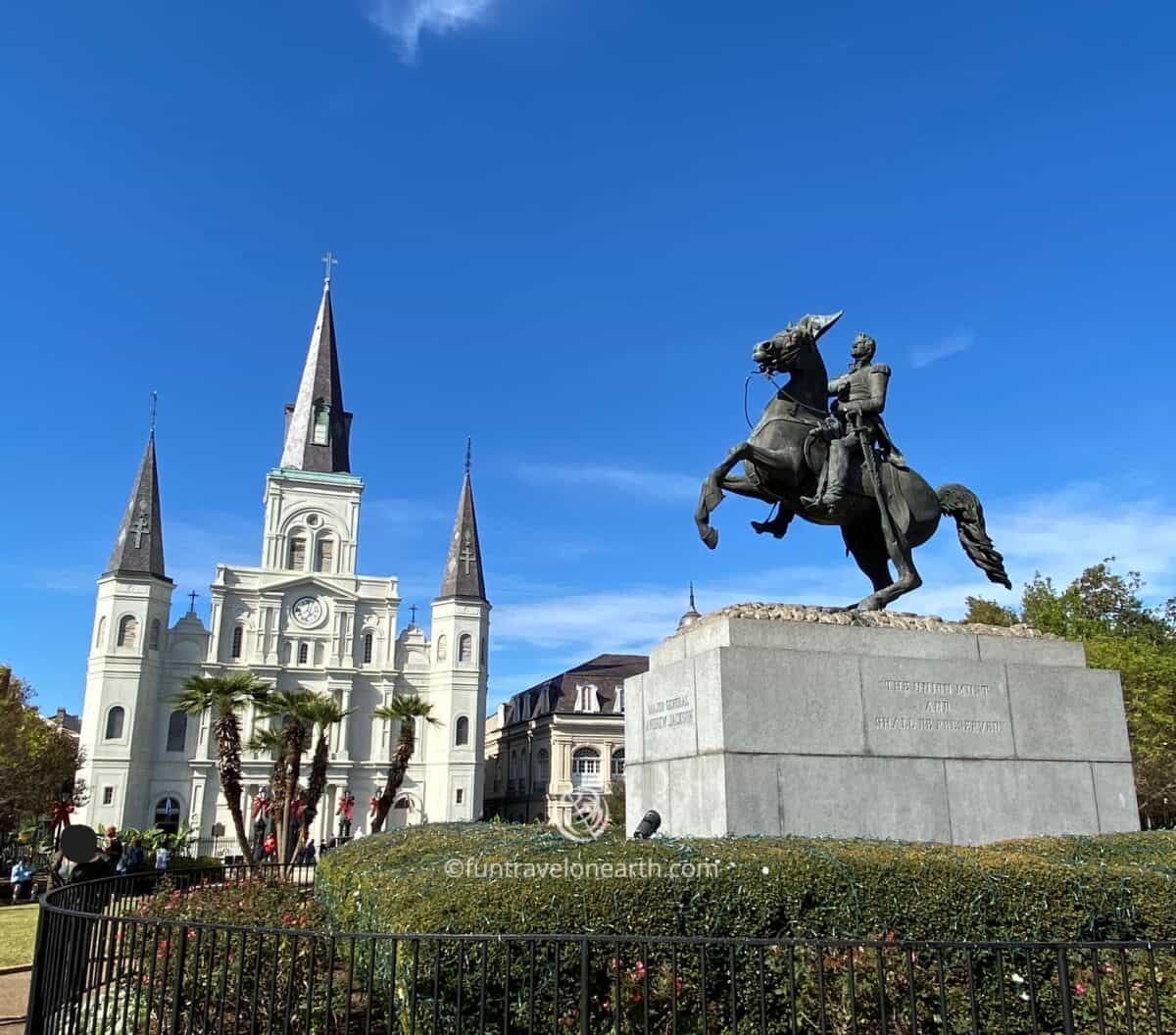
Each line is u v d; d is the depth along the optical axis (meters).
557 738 61.22
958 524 8.92
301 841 30.08
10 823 37.25
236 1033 4.34
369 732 57.53
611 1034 4.39
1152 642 33.16
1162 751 27.45
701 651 7.24
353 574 59.81
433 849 6.04
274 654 57.00
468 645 59.50
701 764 6.87
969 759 7.28
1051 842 6.19
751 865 4.75
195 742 53.50
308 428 62.75
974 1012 3.93
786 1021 4.54
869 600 7.93
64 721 83.38
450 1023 4.29
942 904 4.80
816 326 8.06
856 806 6.84
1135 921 5.06
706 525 7.68
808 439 7.79
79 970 4.83
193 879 10.88
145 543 54.97
